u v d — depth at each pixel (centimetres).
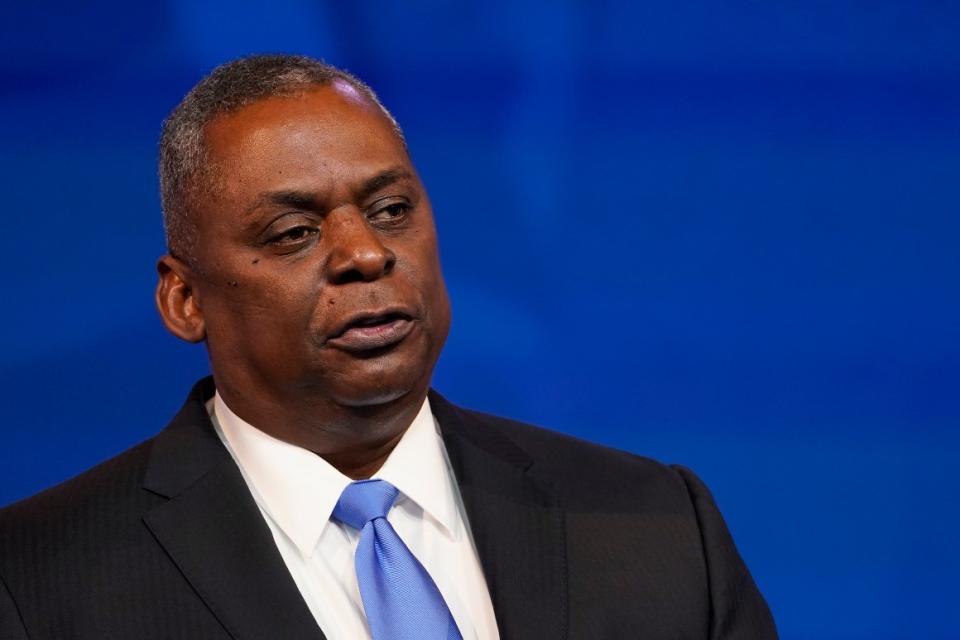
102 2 930
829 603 962
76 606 509
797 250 972
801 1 971
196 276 535
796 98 972
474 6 962
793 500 966
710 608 559
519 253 964
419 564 524
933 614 966
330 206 510
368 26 955
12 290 922
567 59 966
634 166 969
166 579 516
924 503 966
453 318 959
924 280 973
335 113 518
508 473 574
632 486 587
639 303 967
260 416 536
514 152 966
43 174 927
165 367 935
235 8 941
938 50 977
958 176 976
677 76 969
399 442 550
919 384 971
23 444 921
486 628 541
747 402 967
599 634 535
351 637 524
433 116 960
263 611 507
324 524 533
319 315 507
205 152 521
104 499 538
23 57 924
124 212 933
